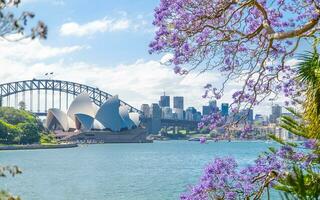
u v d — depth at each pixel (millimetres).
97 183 64750
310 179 11070
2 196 8953
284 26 13352
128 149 195250
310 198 10828
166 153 158000
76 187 59938
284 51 13211
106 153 159625
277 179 11625
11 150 175000
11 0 7402
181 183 63688
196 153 154875
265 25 11844
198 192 12289
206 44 13055
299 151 11477
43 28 7508
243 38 12633
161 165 101125
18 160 118625
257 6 11898
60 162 112250
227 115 13344
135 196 51031
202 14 12602
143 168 93375
